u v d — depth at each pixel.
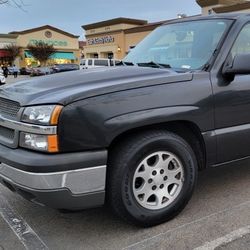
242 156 4.09
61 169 3.10
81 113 3.16
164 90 3.49
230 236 3.43
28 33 69.12
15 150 3.32
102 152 3.23
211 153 3.84
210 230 3.54
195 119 3.64
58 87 3.45
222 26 4.21
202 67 3.89
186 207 4.02
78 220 3.84
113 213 3.62
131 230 3.59
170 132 3.59
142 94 3.38
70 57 72.12
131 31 38.12
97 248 3.33
